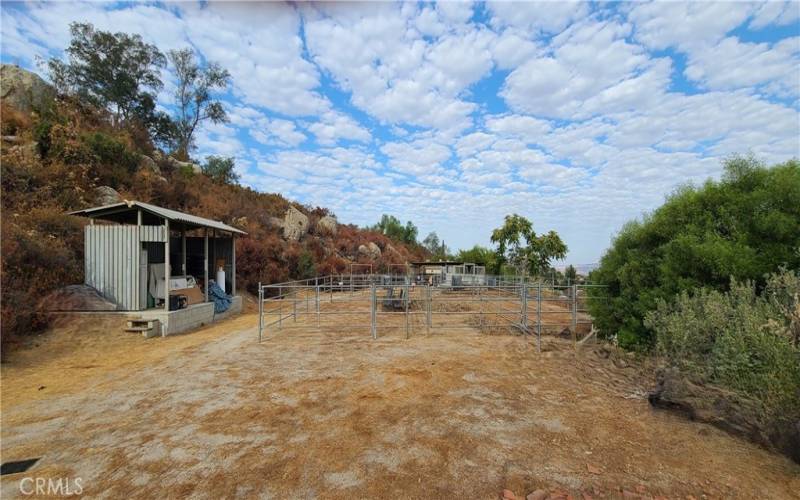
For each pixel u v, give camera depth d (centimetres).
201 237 1291
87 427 360
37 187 1184
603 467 278
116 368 575
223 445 319
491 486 256
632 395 432
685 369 387
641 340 554
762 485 250
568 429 346
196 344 748
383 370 545
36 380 516
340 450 309
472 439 327
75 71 2456
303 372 538
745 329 336
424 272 2575
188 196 1966
